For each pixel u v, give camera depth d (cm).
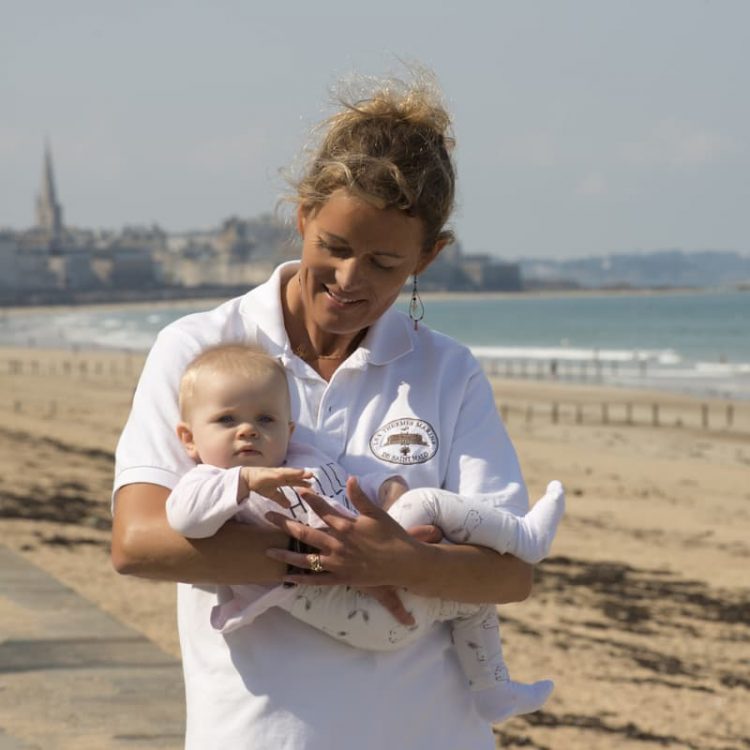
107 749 730
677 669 1397
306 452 392
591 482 3731
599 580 2016
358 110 372
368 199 361
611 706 1206
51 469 3091
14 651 940
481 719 409
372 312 385
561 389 8312
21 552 1744
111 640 980
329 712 372
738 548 2473
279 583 368
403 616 372
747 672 1396
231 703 375
